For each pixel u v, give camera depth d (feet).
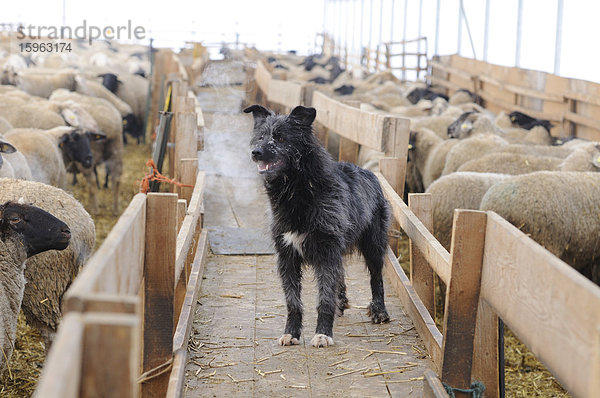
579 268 23.04
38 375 18.16
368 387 12.62
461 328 10.72
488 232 10.27
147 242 10.77
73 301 5.91
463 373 10.87
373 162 33.14
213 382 12.70
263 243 22.63
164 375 11.00
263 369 13.34
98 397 5.79
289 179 14.25
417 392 12.43
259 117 15.21
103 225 34.88
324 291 14.67
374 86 75.82
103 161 38.06
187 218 16.26
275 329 15.49
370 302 16.46
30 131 29.60
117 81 61.05
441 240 23.88
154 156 28.55
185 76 55.98
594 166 25.88
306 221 14.39
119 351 5.74
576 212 21.39
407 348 14.52
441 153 33.42
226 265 20.45
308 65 102.37
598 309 6.58
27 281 16.69
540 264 8.13
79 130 34.50
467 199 23.30
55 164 29.71
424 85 73.00
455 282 10.60
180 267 12.31
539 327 8.10
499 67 58.18
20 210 15.38
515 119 45.70
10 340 15.34
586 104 41.60
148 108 63.87
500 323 12.28
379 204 16.58
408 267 27.07
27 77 51.24
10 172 23.18
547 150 30.30
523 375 18.78
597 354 6.19
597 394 6.18
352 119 26.08
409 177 37.47
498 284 9.68
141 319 11.07
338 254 14.66
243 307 16.85
